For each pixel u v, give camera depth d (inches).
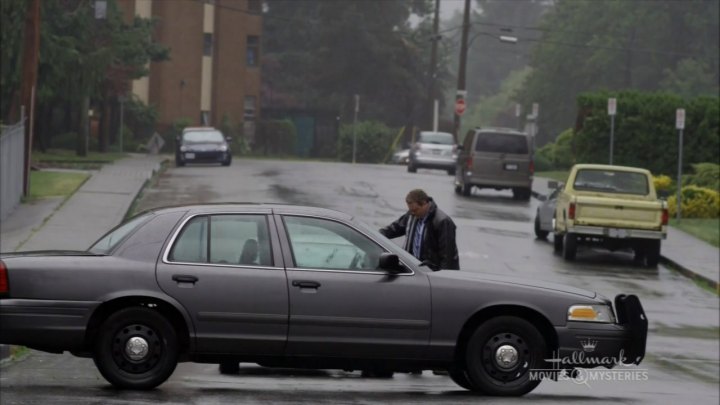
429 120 6382.9
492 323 940.6
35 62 2566.4
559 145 4884.4
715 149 3540.8
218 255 915.4
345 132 6245.1
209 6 5954.7
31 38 2556.6
